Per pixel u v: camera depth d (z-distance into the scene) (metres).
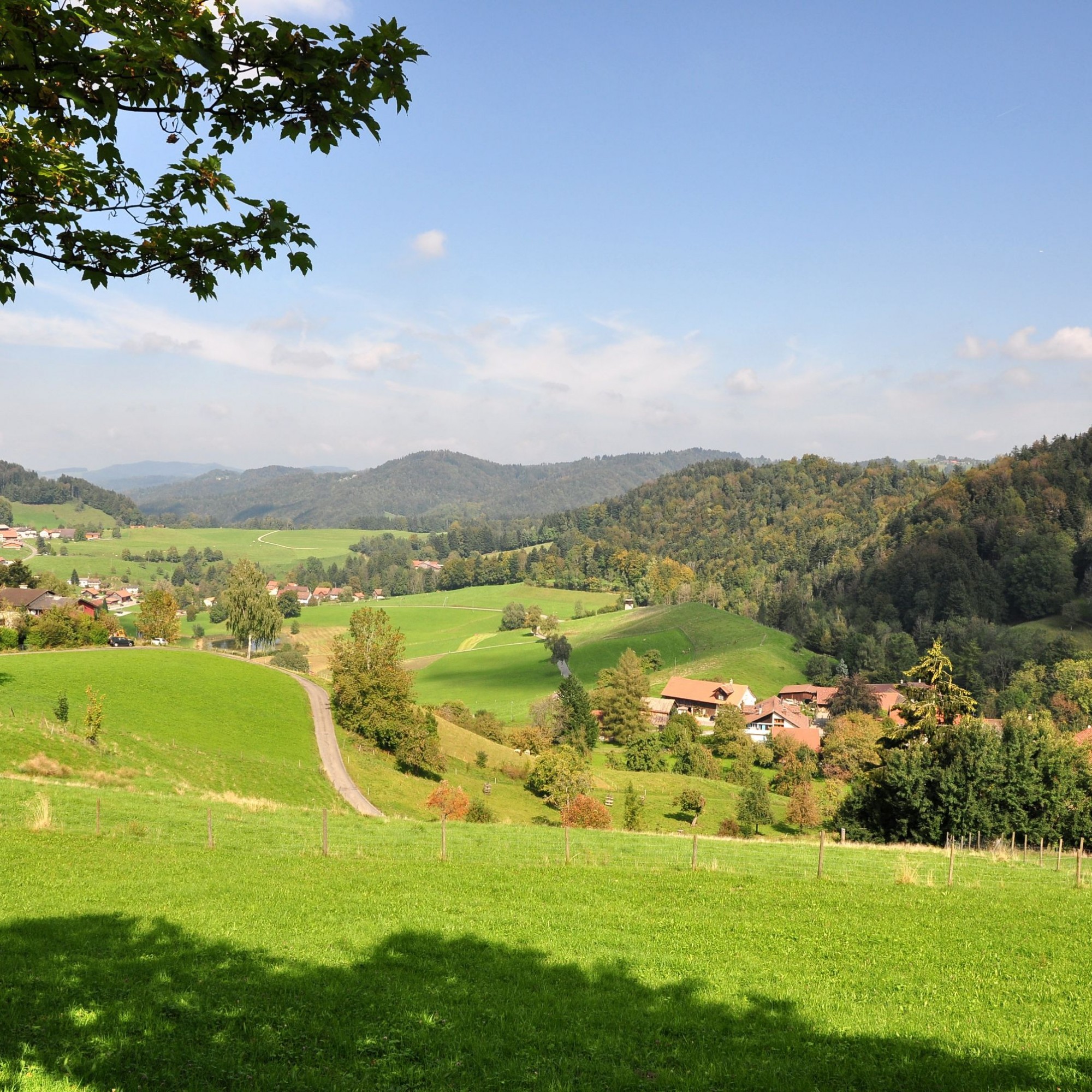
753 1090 11.56
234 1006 13.77
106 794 40.56
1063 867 37.09
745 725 146.75
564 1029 13.69
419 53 8.27
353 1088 10.96
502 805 85.25
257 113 8.53
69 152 8.67
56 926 18.39
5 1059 10.94
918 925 22.25
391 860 30.08
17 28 7.24
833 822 60.28
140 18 7.81
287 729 79.50
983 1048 13.45
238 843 32.44
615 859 32.84
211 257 9.13
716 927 21.56
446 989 15.54
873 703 153.88
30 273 9.10
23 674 74.88
